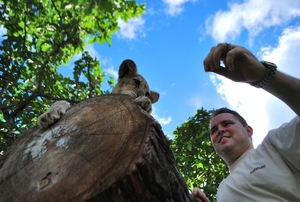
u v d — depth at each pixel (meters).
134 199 1.79
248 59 2.09
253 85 2.25
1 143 5.57
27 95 7.14
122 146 1.97
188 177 7.14
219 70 2.26
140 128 2.09
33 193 1.93
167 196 1.95
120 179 1.73
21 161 2.29
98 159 1.94
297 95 2.21
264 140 2.91
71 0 6.05
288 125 2.64
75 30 8.01
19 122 6.99
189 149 6.74
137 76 6.13
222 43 2.14
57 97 7.61
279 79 2.18
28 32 7.86
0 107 6.47
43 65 7.37
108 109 2.46
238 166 3.04
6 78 6.81
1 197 2.05
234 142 3.39
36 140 2.49
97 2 5.13
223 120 3.60
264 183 2.56
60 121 2.63
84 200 1.71
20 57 6.95
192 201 2.32
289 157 2.54
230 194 2.78
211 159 7.11
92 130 2.26
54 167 2.04
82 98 8.01
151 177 1.85
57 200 1.79
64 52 8.50
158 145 2.04
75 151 2.10
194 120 7.47
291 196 2.42
